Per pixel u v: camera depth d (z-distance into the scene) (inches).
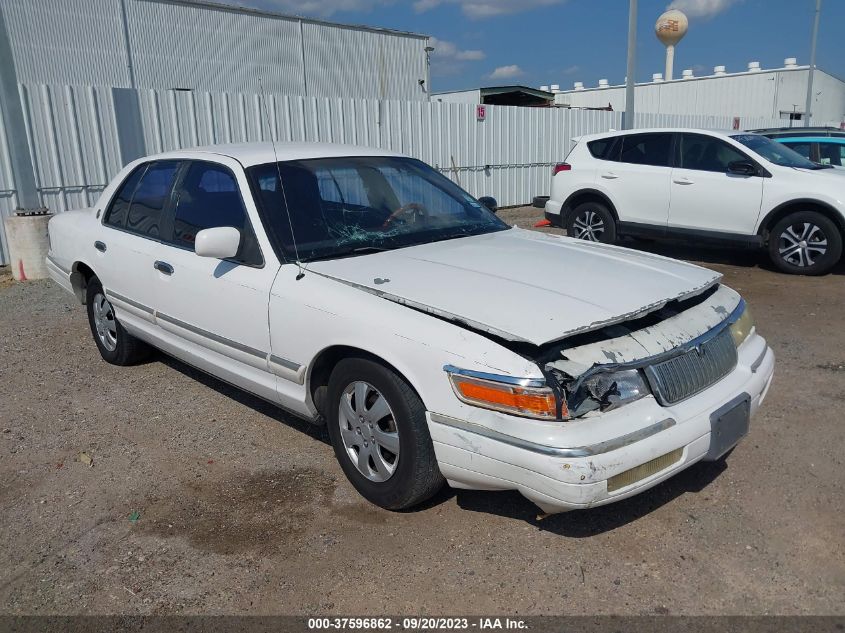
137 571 117.6
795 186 313.1
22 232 335.9
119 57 732.0
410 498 125.6
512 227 179.3
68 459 157.5
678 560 116.6
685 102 1376.7
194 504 137.4
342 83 922.1
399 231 160.1
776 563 115.3
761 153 330.3
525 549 120.7
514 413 105.9
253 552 121.8
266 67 845.2
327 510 133.9
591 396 106.7
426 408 115.7
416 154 529.7
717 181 333.4
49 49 684.1
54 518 134.3
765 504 132.1
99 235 199.8
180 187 175.2
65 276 220.8
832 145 441.1
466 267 135.3
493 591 110.6
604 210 373.7
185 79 782.5
